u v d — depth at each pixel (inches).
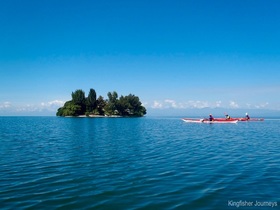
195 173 674.2
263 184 569.3
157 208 437.7
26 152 1051.9
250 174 658.2
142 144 1302.9
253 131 2193.7
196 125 3238.2
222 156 926.4
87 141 1449.3
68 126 3078.2
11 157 936.9
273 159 861.8
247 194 504.1
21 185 581.3
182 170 710.5
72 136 1772.9
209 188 543.5
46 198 491.2
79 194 513.7
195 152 1028.5
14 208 440.5
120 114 7431.1
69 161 857.5
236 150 1074.1
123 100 7401.6
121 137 1691.7
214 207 441.4
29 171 719.1
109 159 888.3
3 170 731.4
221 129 2471.7
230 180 603.2
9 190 543.8
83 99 7239.2
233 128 2618.1
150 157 922.1
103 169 735.7
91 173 689.6
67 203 463.8
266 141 1413.6
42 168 755.4
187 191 525.3
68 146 1231.5
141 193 516.4
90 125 3314.5
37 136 1769.2
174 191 526.6
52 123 3917.3
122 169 733.3
